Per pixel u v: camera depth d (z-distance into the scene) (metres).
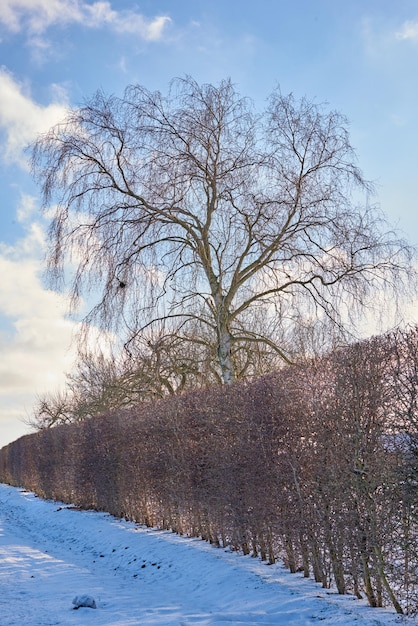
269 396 9.86
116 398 21.50
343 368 8.10
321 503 8.60
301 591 8.43
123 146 14.21
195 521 13.46
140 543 13.86
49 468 29.02
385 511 7.25
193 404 13.01
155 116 14.44
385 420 7.33
